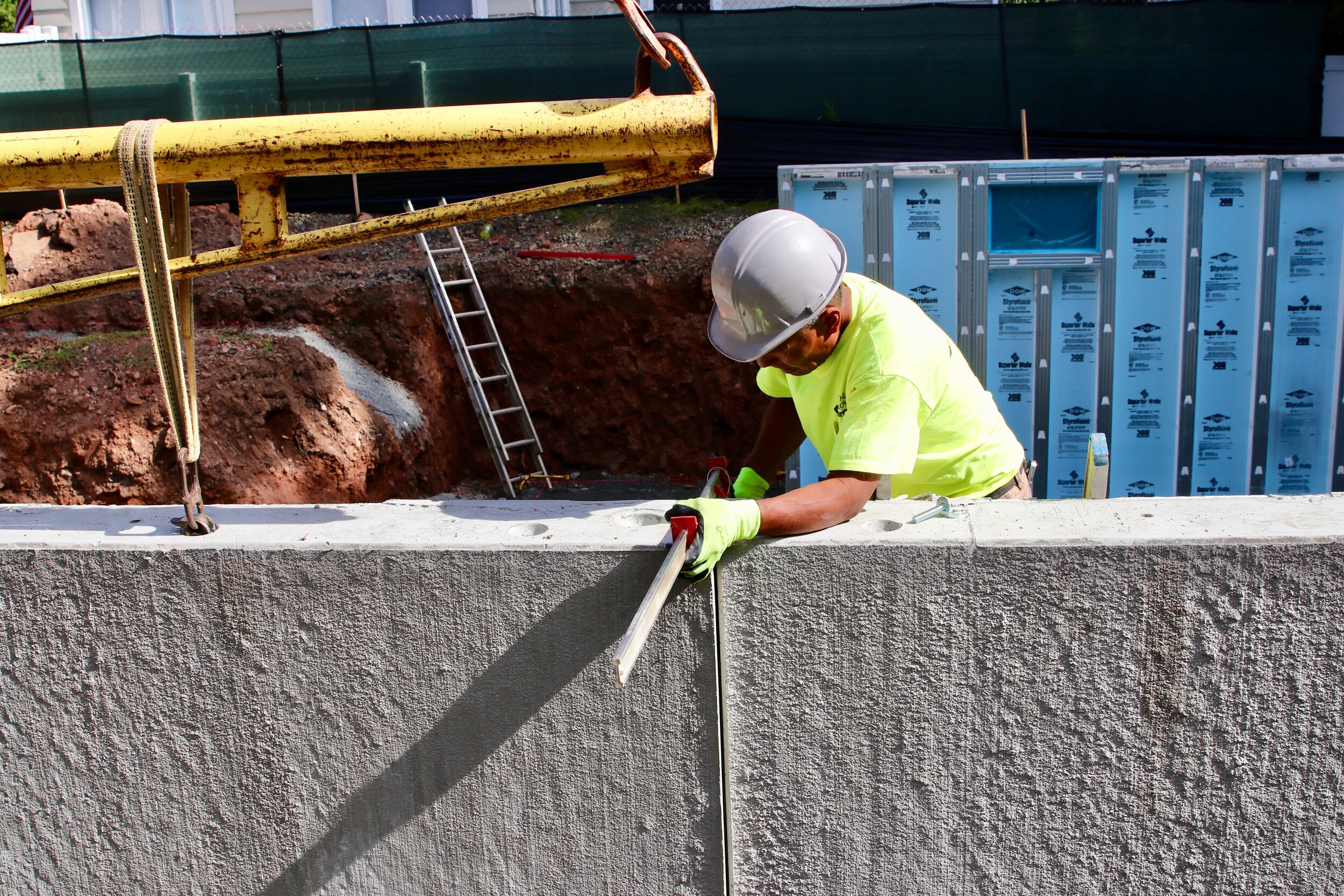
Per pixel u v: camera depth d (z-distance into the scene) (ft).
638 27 5.16
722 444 27.99
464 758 5.97
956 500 6.11
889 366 6.38
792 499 5.48
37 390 21.85
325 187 29.60
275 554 5.77
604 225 29.19
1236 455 19.16
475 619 5.69
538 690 5.76
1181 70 28.27
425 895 6.28
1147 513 5.58
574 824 5.99
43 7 37.91
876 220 18.21
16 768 6.46
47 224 26.53
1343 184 17.84
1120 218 18.16
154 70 30.42
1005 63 28.53
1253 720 5.35
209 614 5.95
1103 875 5.72
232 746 6.19
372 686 5.92
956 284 18.40
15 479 20.88
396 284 26.63
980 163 17.88
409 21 38.04
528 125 5.33
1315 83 27.96
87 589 6.01
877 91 28.96
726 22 29.01
